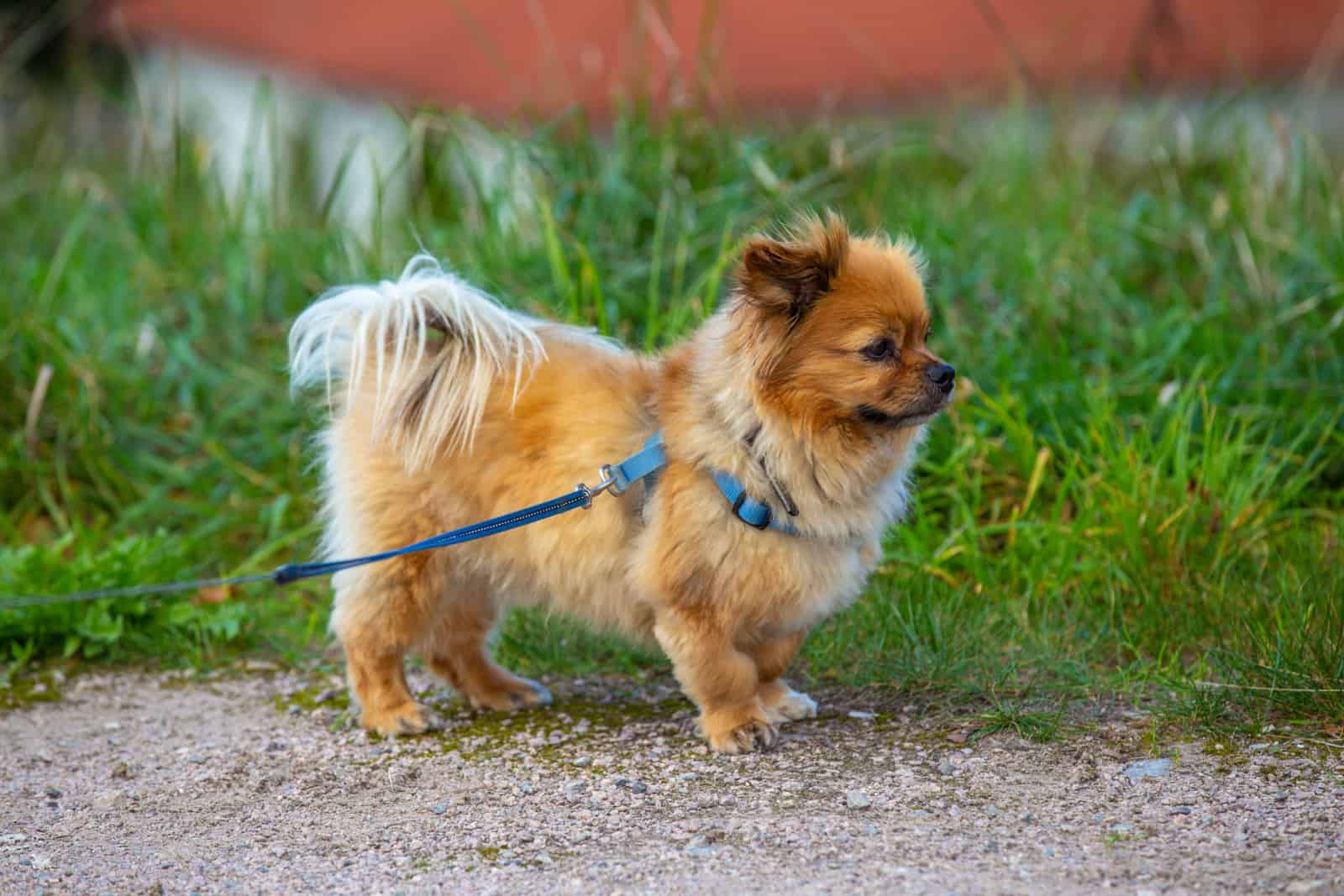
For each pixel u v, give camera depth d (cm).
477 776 577
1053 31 1722
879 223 964
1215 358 876
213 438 931
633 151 978
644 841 498
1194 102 1580
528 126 1057
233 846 514
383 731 632
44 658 760
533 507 562
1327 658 595
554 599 608
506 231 970
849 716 623
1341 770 530
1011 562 754
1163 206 1034
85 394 927
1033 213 1077
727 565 556
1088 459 794
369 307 594
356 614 625
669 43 1029
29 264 1099
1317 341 874
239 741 637
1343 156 1188
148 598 784
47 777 598
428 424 595
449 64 1736
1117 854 469
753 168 957
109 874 490
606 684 693
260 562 860
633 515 575
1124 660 668
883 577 745
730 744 583
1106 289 954
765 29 1852
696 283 891
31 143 1684
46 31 1883
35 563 779
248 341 1000
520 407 594
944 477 823
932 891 444
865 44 1764
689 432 561
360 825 529
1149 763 547
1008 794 527
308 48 1881
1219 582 702
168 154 1207
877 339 544
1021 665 654
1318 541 743
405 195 1104
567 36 1728
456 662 662
